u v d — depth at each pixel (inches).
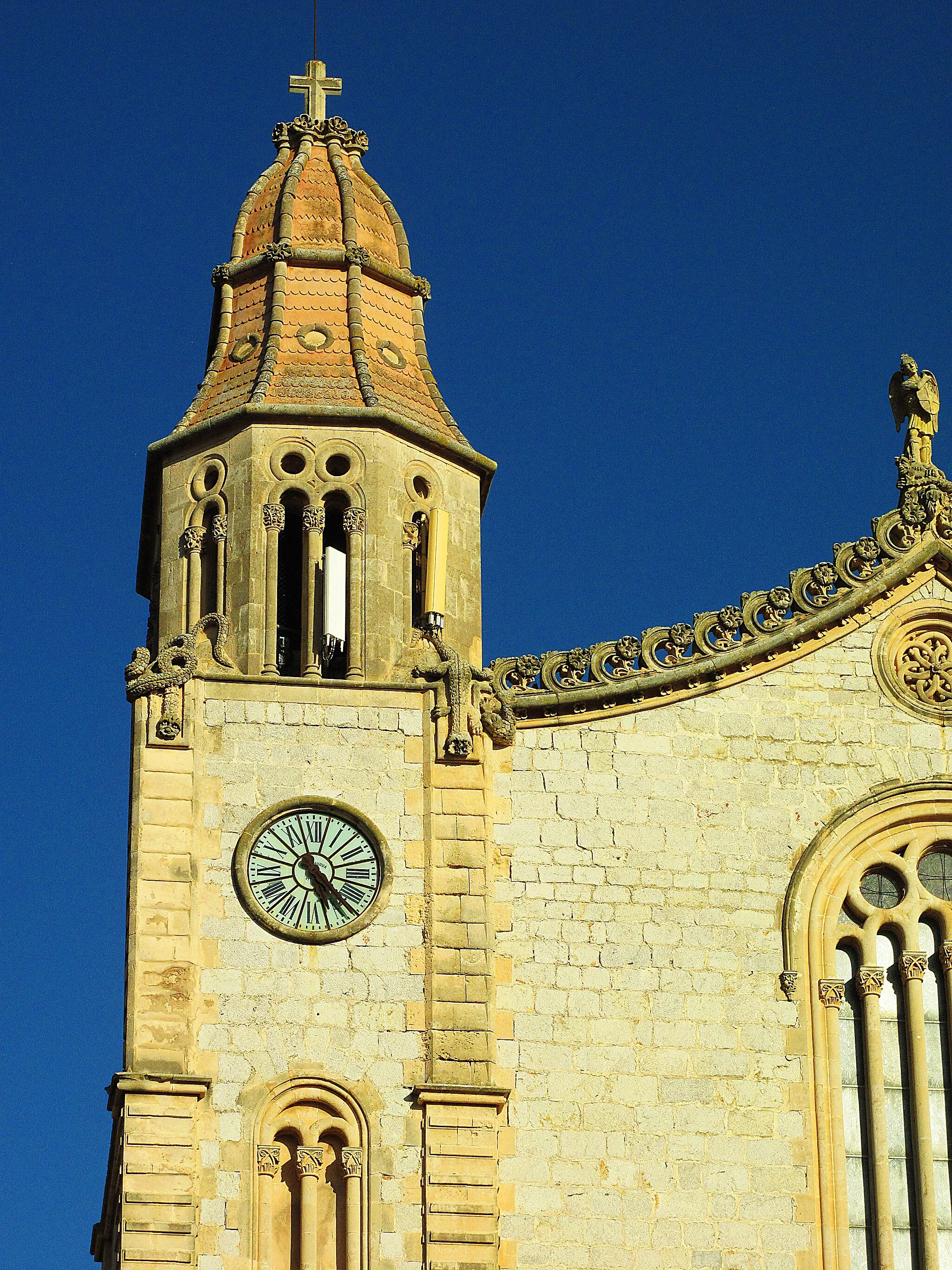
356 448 2518.5
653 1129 2332.7
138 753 2383.1
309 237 2662.4
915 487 2591.0
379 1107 2292.1
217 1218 2242.9
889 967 2448.3
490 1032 2331.4
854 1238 2349.9
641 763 2456.9
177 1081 2268.7
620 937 2394.2
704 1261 2300.7
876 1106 2385.6
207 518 2522.1
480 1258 2256.4
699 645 2497.5
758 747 2479.1
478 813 2397.9
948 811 2484.0
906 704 2514.8
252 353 2608.3
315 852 2373.3
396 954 2342.5
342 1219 2267.5
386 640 2456.9
